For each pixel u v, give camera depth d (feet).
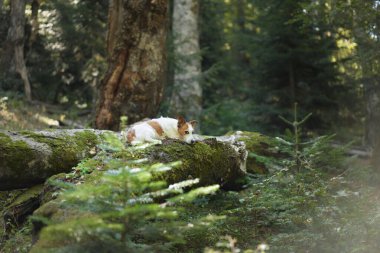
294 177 23.16
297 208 21.20
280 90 58.03
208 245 18.70
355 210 20.75
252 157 30.40
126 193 12.92
